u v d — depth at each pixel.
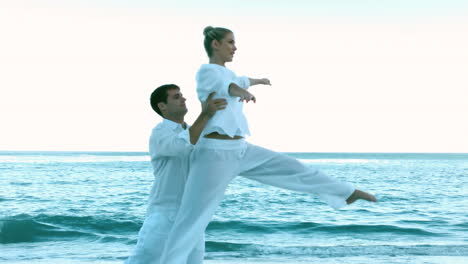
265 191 22.39
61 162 70.38
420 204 17.16
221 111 3.60
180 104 4.12
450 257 7.54
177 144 3.69
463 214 14.36
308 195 20.28
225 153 3.64
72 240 9.82
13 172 39.31
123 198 18.94
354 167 55.84
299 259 7.52
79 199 18.55
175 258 3.56
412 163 76.44
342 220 12.94
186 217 3.63
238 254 8.09
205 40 3.76
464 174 39.69
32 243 9.49
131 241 9.72
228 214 14.20
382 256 7.71
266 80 3.91
